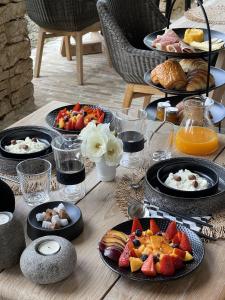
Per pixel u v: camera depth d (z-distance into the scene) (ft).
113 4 9.66
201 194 4.46
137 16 10.08
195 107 5.61
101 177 4.97
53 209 4.26
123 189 4.82
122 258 3.69
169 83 6.64
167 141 5.60
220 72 7.17
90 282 3.64
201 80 6.65
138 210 4.38
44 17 12.29
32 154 5.13
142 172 5.13
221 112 6.69
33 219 4.19
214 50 6.58
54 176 5.09
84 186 4.90
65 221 4.10
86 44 15.20
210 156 5.49
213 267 3.77
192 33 7.06
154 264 3.61
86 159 5.40
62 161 4.65
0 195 4.36
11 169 5.08
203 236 4.09
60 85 13.11
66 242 3.70
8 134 5.58
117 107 11.68
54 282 3.60
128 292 3.55
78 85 13.09
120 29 8.90
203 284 3.61
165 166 4.89
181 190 4.46
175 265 3.61
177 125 6.25
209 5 10.66
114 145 4.75
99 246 3.85
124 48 8.80
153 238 3.85
